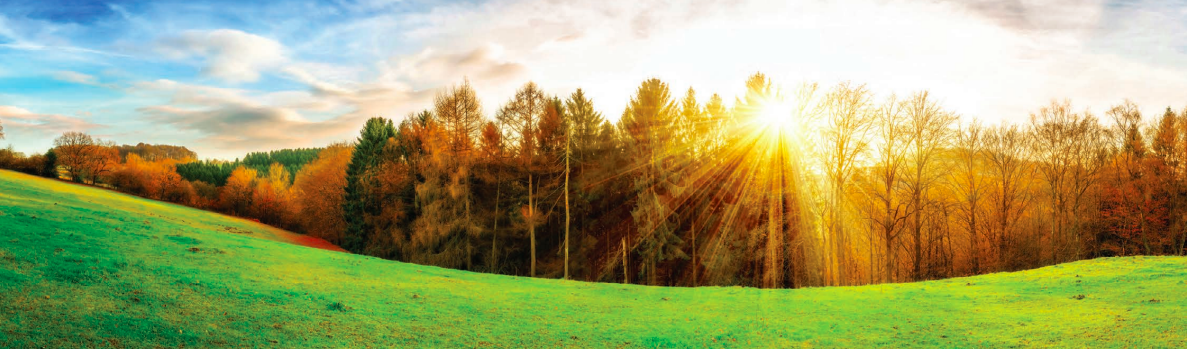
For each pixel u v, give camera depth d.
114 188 106.50
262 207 95.94
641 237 39.31
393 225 49.38
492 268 42.78
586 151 43.97
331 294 17.09
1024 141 45.62
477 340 13.36
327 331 12.77
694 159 41.44
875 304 19.33
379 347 12.00
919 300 19.72
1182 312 14.21
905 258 50.72
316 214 73.88
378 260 29.55
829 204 38.44
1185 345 11.46
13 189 44.53
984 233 47.56
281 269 20.48
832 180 38.06
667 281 42.22
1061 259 44.91
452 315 16.03
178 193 103.06
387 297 17.81
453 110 43.62
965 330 14.52
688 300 21.33
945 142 38.69
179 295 13.98
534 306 18.66
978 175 47.16
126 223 26.06
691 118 42.28
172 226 29.17
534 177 44.12
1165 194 44.06
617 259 42.22
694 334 14.93
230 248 23.73
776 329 15.48
